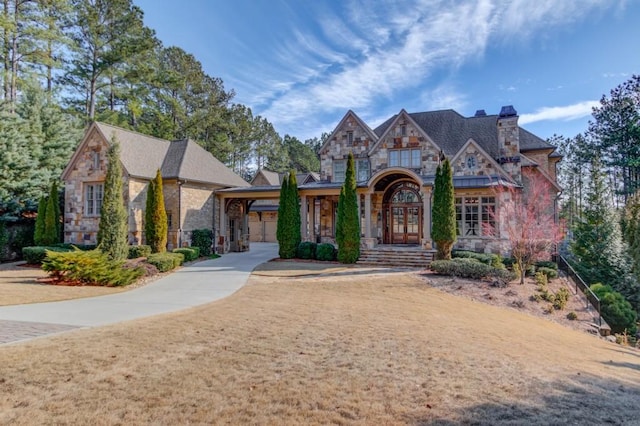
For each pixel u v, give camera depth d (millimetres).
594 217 21266
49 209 21438
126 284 13570
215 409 4141
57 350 5941
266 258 22781
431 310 10367
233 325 7719
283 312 9148
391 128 23578
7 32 25594
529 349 7488
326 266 18625
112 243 16344
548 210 21281
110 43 32500
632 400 5004
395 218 24188
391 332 7648
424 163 22984
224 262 20719
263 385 4789
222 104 46219
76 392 4492
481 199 20203
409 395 4617
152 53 35438
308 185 24781
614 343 11023
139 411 4066
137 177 21516
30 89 25094
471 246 20062
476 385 5043
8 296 11086
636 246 16078
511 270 16672
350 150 25031
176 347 6203
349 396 4535
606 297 15023
